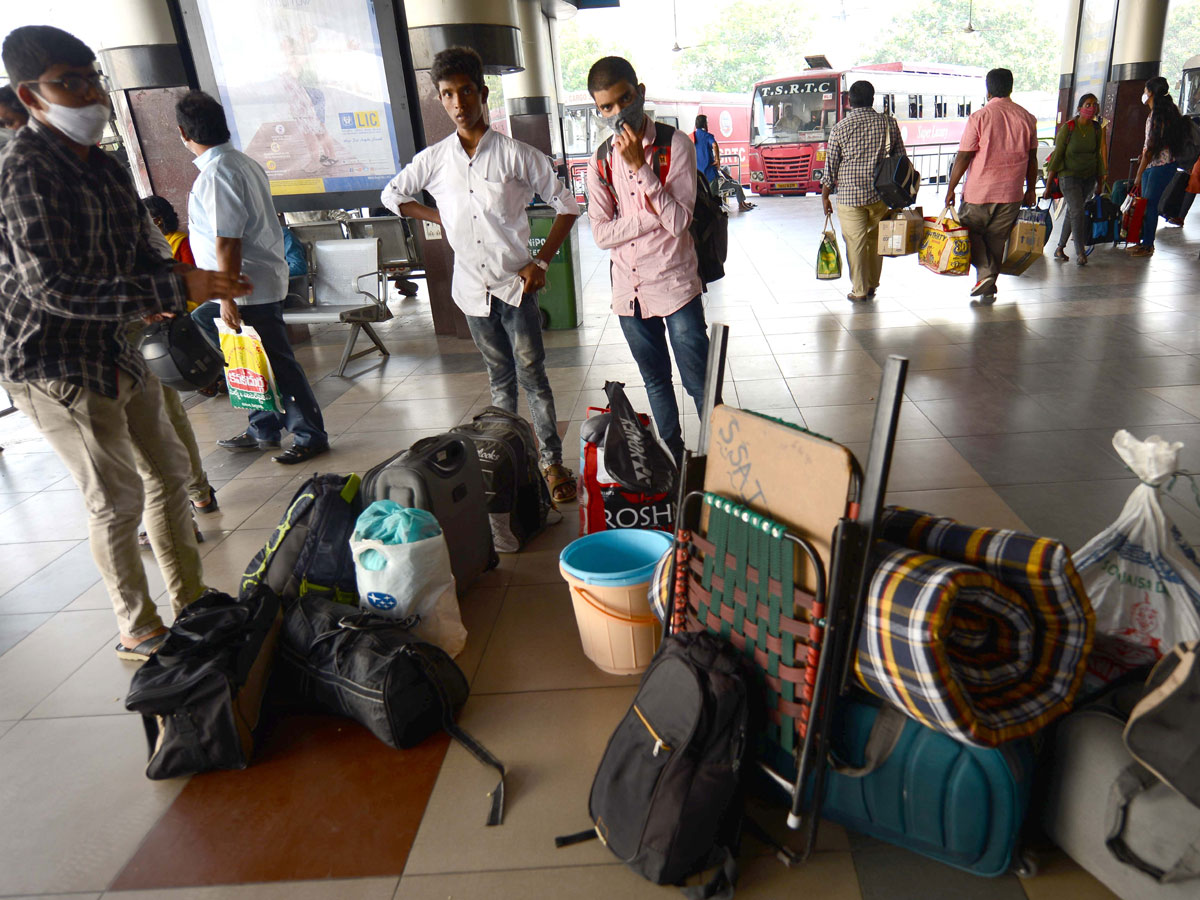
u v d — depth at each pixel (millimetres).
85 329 2285
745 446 1762
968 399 4375
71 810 2045
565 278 6520
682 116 19578
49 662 2695
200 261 3875
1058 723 1628
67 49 2078
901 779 1618
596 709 2252
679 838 1608
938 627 1405
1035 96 33969
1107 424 3889
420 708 2143
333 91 5832
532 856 1787
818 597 1559
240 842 1896
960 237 6195
